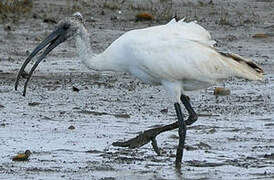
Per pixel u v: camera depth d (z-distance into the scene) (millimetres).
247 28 26984
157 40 13336
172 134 15047
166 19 27844
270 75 20906
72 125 15406
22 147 13680
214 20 28078
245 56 23219
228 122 15859
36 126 15297
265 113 16750
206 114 16562
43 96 18266
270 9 30156
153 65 13250
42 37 25094
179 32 13445
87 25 26797
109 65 13719
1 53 23031
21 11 27969
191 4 30453
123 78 20609
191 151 13609
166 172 12148
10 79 20062
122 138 14391
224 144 14062
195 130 15188
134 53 13367
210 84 13516
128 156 13258
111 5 29406
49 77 20469
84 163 12656
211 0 30641
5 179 11570
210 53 13273
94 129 15109
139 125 15539
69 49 23781
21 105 17281
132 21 27641
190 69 13188
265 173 12055
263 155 13289
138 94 18688
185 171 12219
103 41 24859
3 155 13133
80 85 19625
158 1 30812
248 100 18109
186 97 13633
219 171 12180
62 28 13938
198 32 13602
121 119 16078
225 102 17875
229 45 24625
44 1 29844
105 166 12477
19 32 25516
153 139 13266
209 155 13273
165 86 13477
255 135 14727
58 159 12898
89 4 29766
